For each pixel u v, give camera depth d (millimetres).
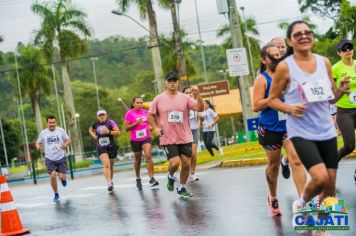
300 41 6891
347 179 12805
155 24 48188
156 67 48156
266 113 8805
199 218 10367
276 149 8938
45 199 17484
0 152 97312
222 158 24406
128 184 19109
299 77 6934
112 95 131375
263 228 8703
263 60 8750
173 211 11570
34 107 76750
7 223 10945
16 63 74125
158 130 12766
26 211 14680
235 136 80438
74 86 131625
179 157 12984
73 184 23484
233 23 32406
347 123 11391
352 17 63812
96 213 12656
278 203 10422
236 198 12312
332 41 79062
